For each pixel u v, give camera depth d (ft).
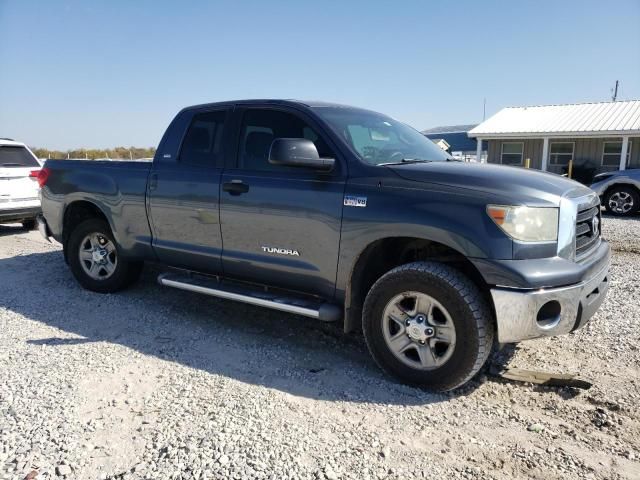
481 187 10.63
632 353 12.81
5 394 10.63
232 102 14.49
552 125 76.07
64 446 8.89
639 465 8.57
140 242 16.10
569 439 9.34
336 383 11.45
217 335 14.21
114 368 11.95
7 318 15.42
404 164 12.14
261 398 10.66
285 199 12.60
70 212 18.38
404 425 9.78
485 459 8.75
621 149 71.26
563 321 10.46
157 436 9.21
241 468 8.33
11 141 29.60
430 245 12.04
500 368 12.01
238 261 13.76
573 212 10.78
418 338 10.95
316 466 8.44
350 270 11.85
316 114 13.00
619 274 20.88
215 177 14.01
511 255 10.07
